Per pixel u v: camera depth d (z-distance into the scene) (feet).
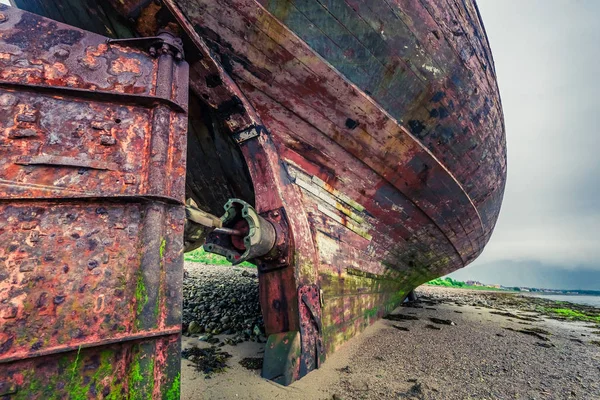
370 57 9.29
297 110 9.51
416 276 20.90
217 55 8.11
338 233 11.61
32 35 5.04
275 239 8.79
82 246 4.62
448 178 13.34
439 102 11.14
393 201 12.91
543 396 9.06
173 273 5.19
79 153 4.93
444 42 10.36
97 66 5.49
